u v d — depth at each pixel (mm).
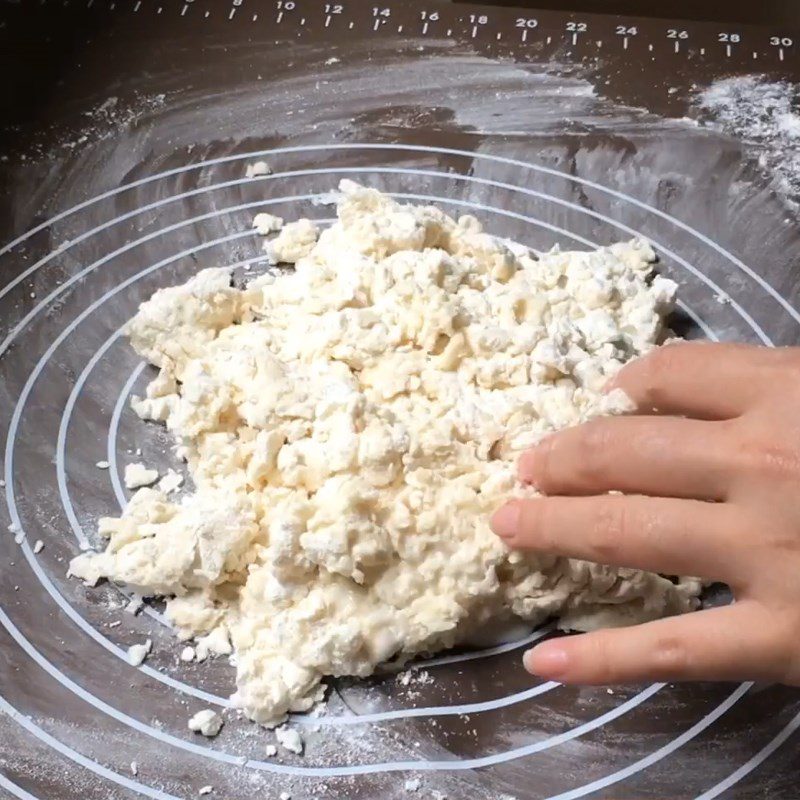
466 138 473
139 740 347
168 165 464
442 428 369
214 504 366
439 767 345
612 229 447
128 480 386
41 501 384
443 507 360
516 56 498
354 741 349
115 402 403
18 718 349
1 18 507
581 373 386
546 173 462
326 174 462
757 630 317
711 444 331
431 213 423
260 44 502
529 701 355
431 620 353
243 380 382
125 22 508
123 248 439
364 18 512
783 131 473
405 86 490
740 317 426
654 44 500
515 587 359
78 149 467
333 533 349
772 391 337
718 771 346
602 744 349
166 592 366
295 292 410
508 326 394
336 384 375
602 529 332
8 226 444
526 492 360
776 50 498
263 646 356
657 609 362
